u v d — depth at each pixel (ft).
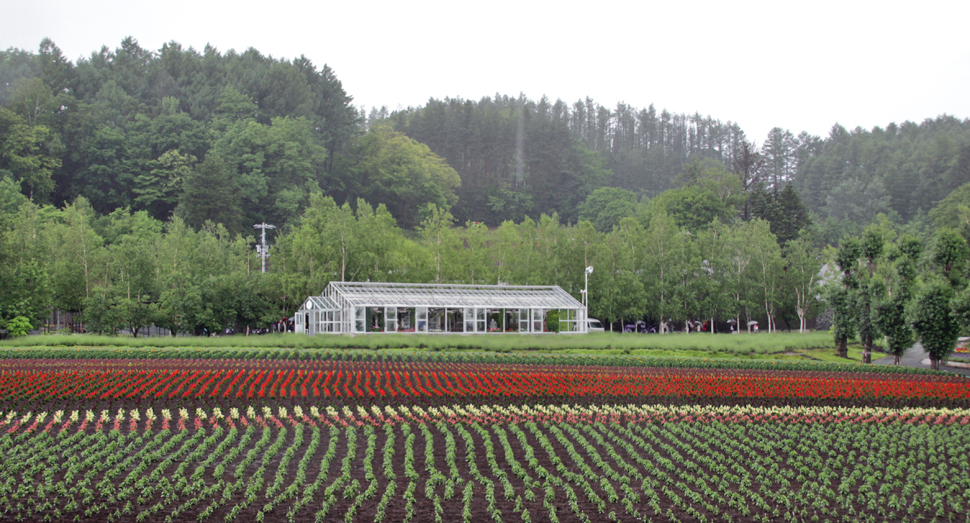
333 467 71.67
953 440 91.35
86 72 502.38
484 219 611.06
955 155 600.39
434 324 207.92
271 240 418.10
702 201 446.60
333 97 562.66
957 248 167.63
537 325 221.25
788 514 61.46
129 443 78.43
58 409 94.02
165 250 244.22
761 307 282.97
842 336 182.09
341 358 146.51
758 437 90.43
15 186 346.95
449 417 95.25
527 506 61.98
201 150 448.24
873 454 83.97
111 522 55.88
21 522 55.88
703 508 63.57
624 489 67.21
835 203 613.11
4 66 470.39
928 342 162.09
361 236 246.47
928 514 64.39
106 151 418.51
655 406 107.34
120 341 169.48
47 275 201.98
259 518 56.75
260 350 154.20
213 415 91.45
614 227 310.24
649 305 265.75
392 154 548.72
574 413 100.07
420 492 64.75
